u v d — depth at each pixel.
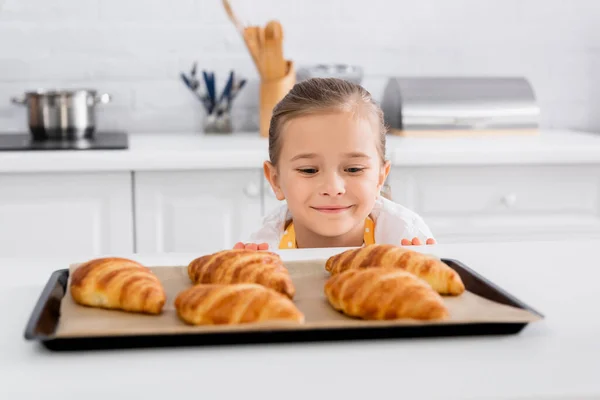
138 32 2.59
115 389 0.51
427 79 2.50
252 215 2.14
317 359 0.56
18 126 2.58
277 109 1.16
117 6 2.57
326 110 1.03
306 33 2.65
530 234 2.24
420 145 2.20
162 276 0.77
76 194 2.08
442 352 0.57
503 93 2.49
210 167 2.09
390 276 0.63
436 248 0.95
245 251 0.74
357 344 0.59
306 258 0.88
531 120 2.47
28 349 0.58
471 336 0.61
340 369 0.54
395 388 0.51
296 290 0.71
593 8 2.76
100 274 0.66
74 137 2.29
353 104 1.05
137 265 0.69
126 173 2.08
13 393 0.50
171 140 2.37
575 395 0.50
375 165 1.08
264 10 2.63
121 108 2.62
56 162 2.03
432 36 2.71
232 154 2.09
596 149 2.21
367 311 0.61
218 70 2.63
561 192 2.24
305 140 1.04
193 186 2.12
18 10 2.53
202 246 2.14
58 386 0.51
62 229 2.09
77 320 0.61
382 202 1.28
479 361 0.55
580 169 2.24
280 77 2.42
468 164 2.16
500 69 2.75
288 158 1.07
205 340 0.58
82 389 0.51
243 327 0.58
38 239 2.08
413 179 2.17
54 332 0.58
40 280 0.81
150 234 2.12
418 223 1.26
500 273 0.82
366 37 2.68
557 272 0.83
